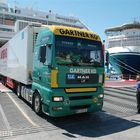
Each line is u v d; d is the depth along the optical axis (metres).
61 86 8.20
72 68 8.40
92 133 7.60
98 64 9.09
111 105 12.79
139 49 38.12
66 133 7.52
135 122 9.14
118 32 45.25
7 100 12.94
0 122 8.54
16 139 6.81
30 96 10.65
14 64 14.44
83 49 8.77
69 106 8.35
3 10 56.88
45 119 9.13
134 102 14.12
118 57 39.53
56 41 8.25
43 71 8.83
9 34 42.94
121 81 33.50
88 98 8.80
